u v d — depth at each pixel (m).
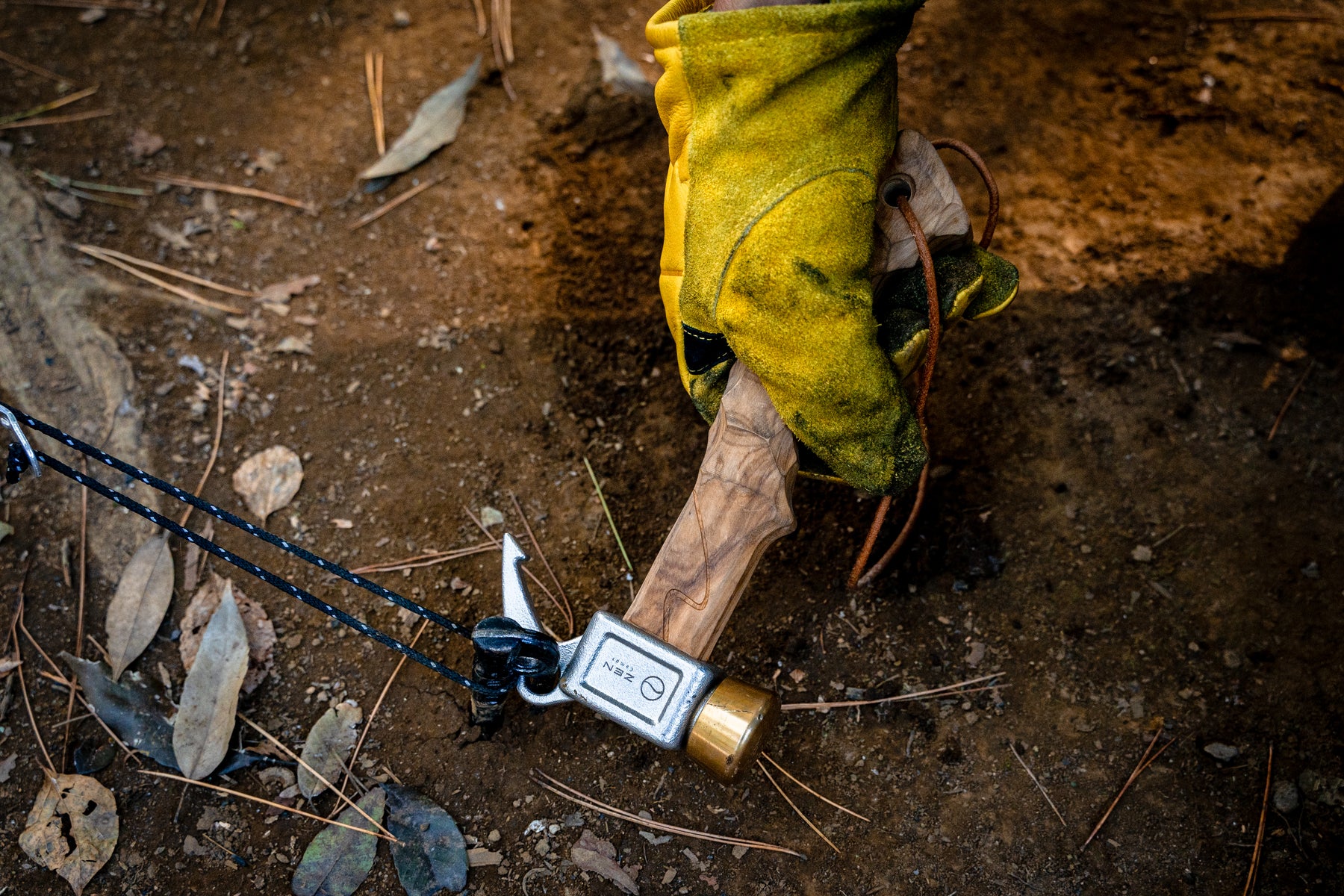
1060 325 0.62
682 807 0.52
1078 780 0.52
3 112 0.69
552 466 0.60
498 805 0.52
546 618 0.56
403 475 0.59
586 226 0.66
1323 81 0.69
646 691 0.44
